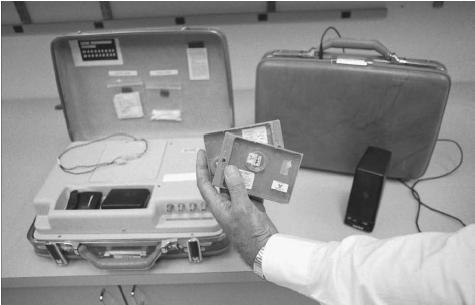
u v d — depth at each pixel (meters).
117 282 0.75
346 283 0.44
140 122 0.99
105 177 0.80
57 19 1.33
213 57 0.87
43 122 1.29
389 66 0.79
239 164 0.58
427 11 1.26
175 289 0.82
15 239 0.81
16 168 1.04
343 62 0.82
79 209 0.73
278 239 0.52
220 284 0.81
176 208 0.73
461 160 0.98
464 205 0.84
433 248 0.41
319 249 0.50
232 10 1.31
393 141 0.86
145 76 0.91
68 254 0.74
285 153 0.58
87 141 0.95
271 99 0.89
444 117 1.16
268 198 0.59
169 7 1.31
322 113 0.87
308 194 0.90
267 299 0.86
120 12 1.32
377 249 0.44
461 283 0.36
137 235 0.72
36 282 0.74
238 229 0.54
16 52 1.38
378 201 0.75
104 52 0.87
